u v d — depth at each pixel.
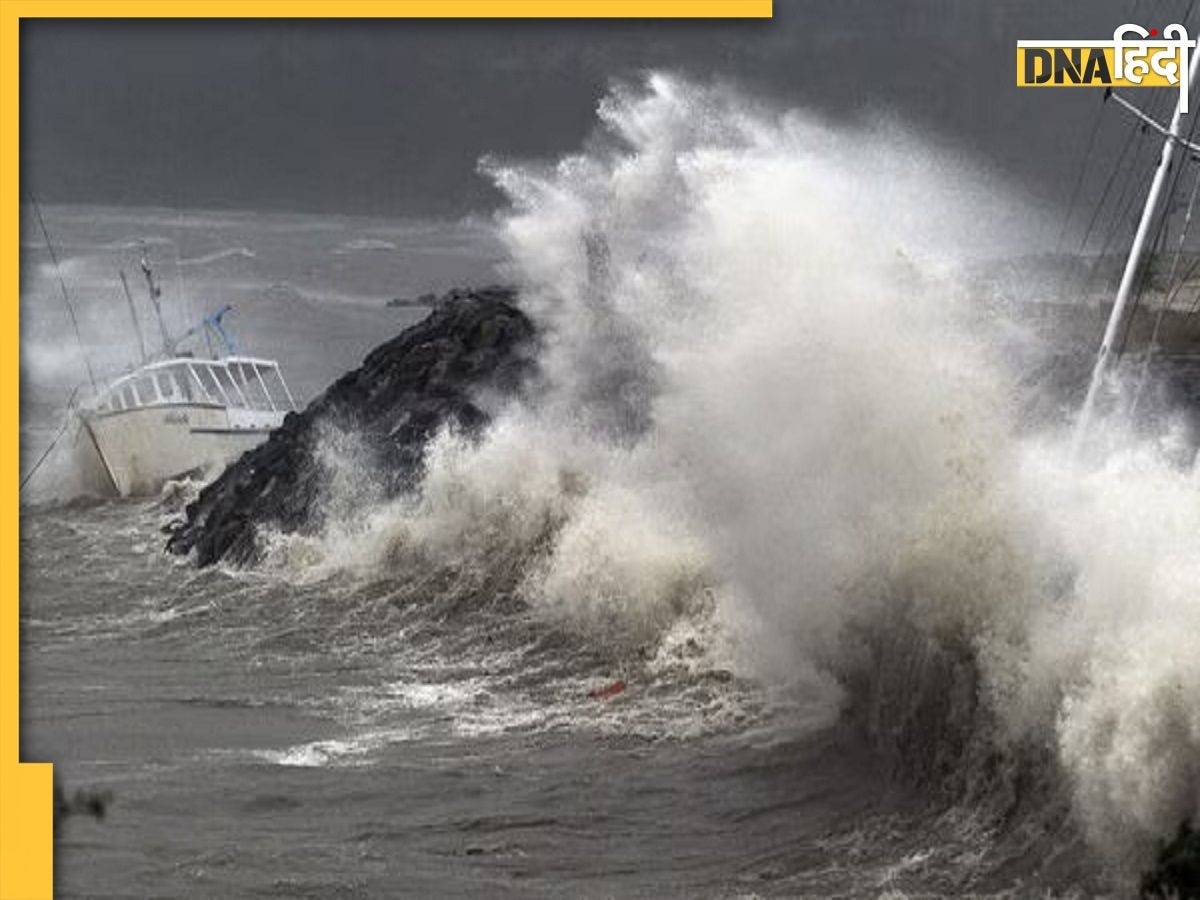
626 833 48.56
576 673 64.19
